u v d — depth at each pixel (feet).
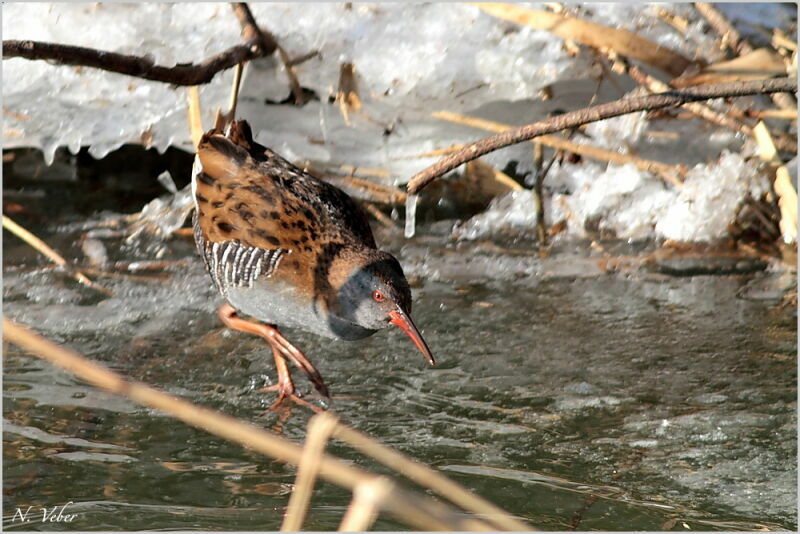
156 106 40.40
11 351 32.63
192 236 40.68
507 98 40.75
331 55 40.24
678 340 33.71
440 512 14.19
